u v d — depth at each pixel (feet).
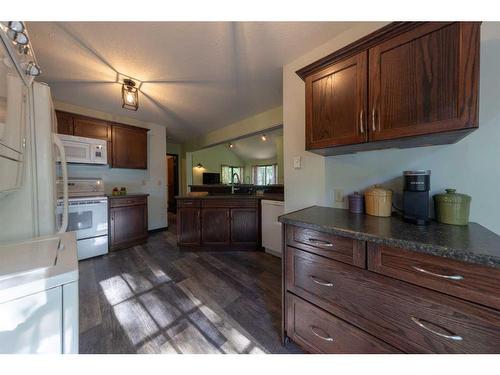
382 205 4.15
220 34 5.00
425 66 3.08
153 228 13.65
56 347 1.87
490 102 3.37
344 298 3.21
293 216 4.20
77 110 10.08
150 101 9.33
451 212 3.39
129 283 6.78
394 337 2.72
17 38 2.51
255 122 11.34
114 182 11.81
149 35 4.99
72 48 5.47
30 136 3.34
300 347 3.94
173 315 5.16
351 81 3.88
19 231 3.25
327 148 4.45
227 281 6.93
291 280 3.97
